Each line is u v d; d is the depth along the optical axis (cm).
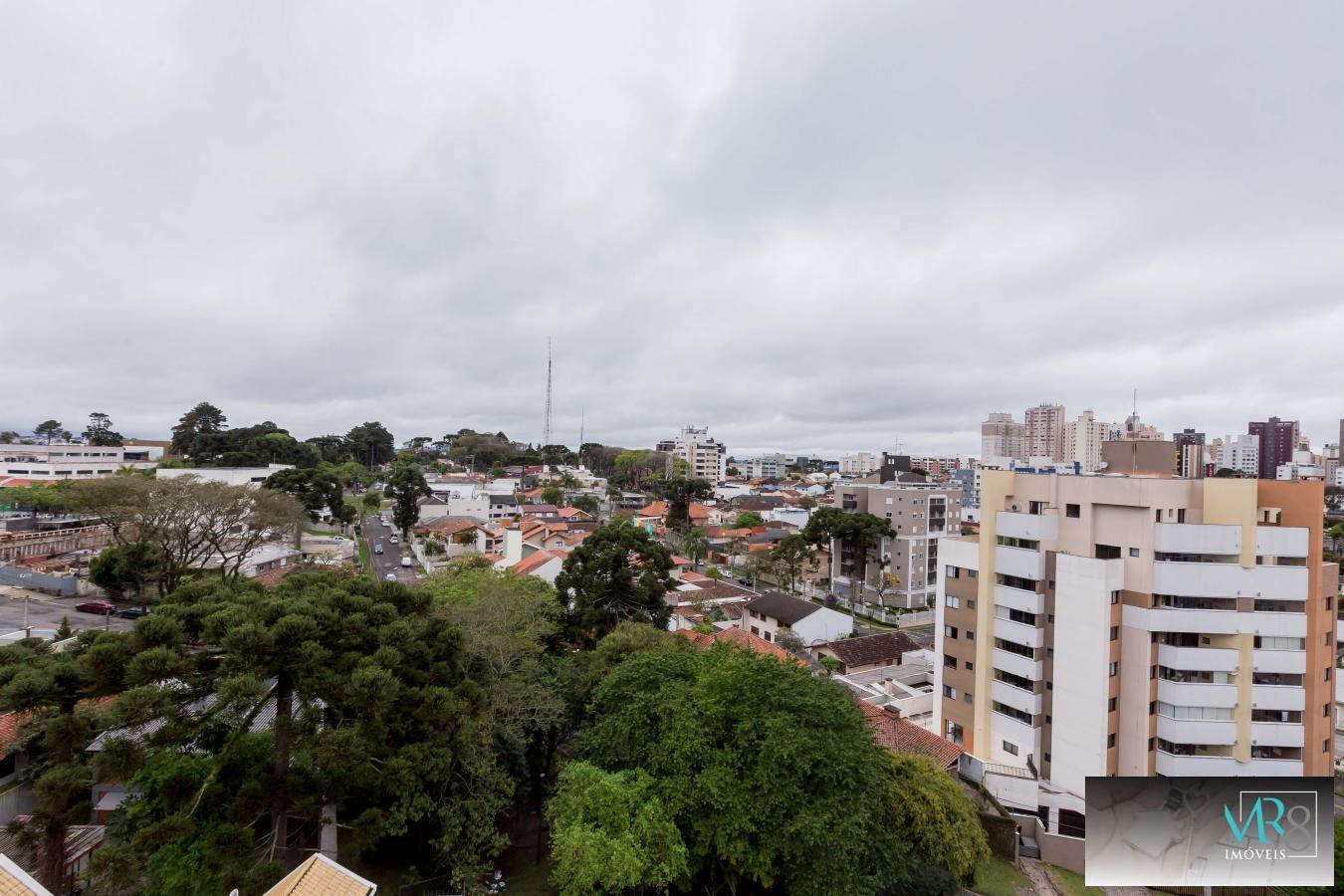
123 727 1823
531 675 2722
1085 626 3147
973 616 3716
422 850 2358
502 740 2516
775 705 2292
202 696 2020
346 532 10388
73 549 7438
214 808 2081
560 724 2712
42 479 10144
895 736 3384
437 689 2117
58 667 1861
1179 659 3083
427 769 2092
